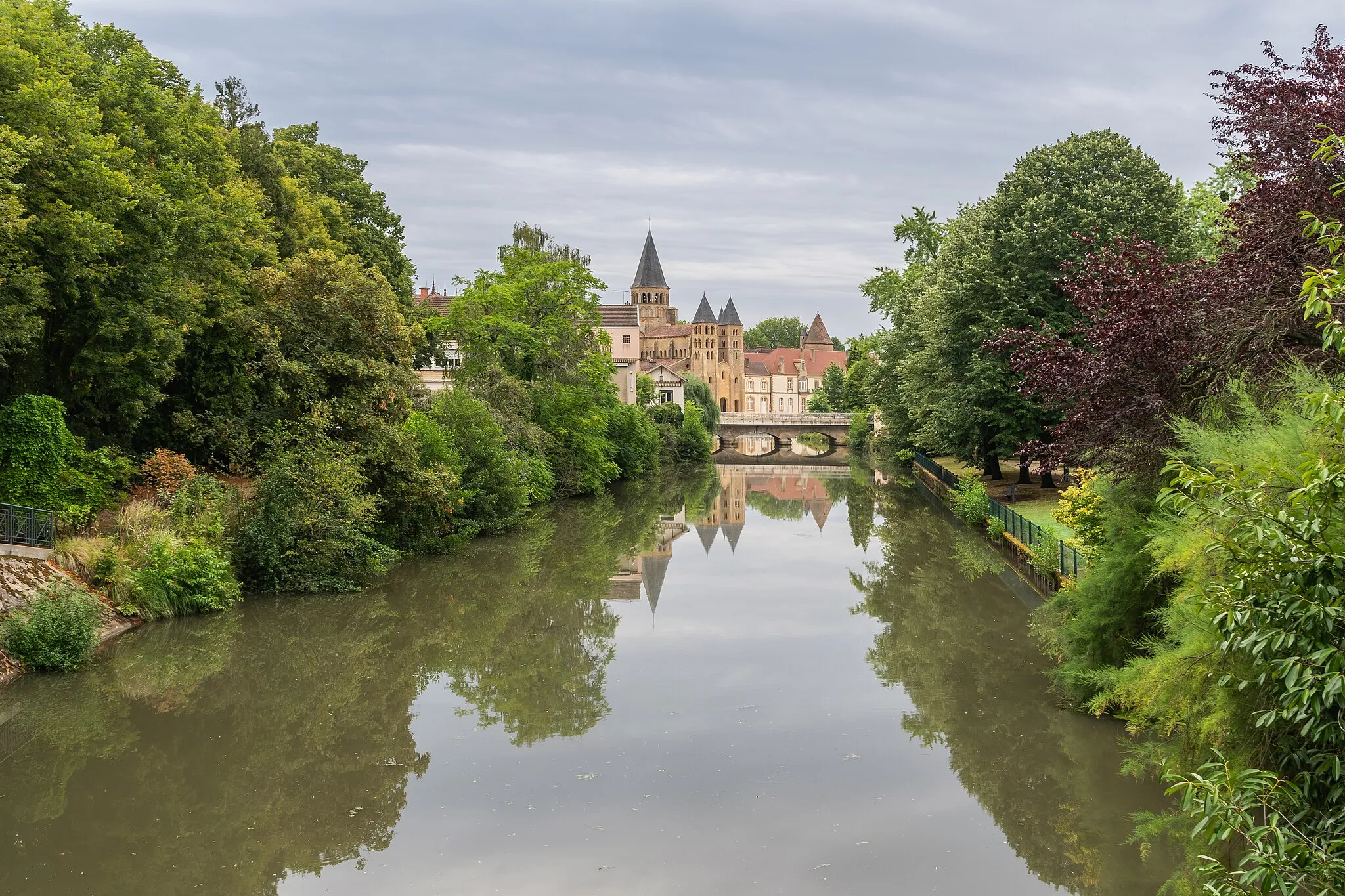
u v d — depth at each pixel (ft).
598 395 167.32
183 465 83.87
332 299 94.84
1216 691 30.68
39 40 76.79
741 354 544.62
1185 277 49.80
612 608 81.46
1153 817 36.37
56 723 52.60
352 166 163.94
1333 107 44.16
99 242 70.49
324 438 87.40
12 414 71.36
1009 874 34.50
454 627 74.69
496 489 121.60
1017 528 92.58
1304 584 21.89
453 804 41.27
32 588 62.13
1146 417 47.06
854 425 323.37
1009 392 107.86
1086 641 48.49
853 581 92.12
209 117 110.22
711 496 180.86
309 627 73.31
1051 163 115.34
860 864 35.24
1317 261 43.21
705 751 47.19
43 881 35.29
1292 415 28.66
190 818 40.78
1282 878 20.13
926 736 48.60
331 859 36.65
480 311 148.36
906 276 191.42
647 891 33.47
